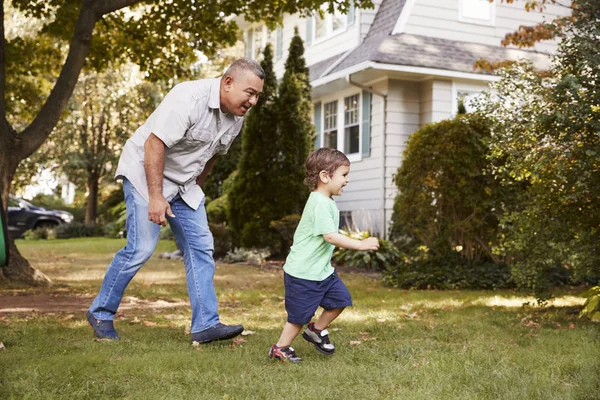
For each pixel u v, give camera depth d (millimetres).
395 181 9617
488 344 4359
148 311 5984
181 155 4391
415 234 10039
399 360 3811
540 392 3051
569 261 5918
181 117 4164
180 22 10719
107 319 4480
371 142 14430
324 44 17078
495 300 7184
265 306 6539
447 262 9352
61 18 10219
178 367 3555
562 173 5590
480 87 13906
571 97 5363
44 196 36062
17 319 5238
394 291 8297
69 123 25484
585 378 3322
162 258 14250
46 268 11422
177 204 4520
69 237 24875
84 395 2932
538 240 6000
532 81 5930
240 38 21891
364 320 5480
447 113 13633
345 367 3611
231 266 12156
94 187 27516
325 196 3951
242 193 13312
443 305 6680
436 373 3420
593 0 5641
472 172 8852
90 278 9578
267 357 3879
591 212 5844
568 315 5984
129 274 4449
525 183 8711
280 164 13188
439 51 13930
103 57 11008
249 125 13258
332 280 3934
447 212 9344
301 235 3908
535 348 4211
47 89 12273
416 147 9219
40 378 3188
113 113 25344
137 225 4422
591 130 5406
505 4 15164
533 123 5539
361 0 9047
